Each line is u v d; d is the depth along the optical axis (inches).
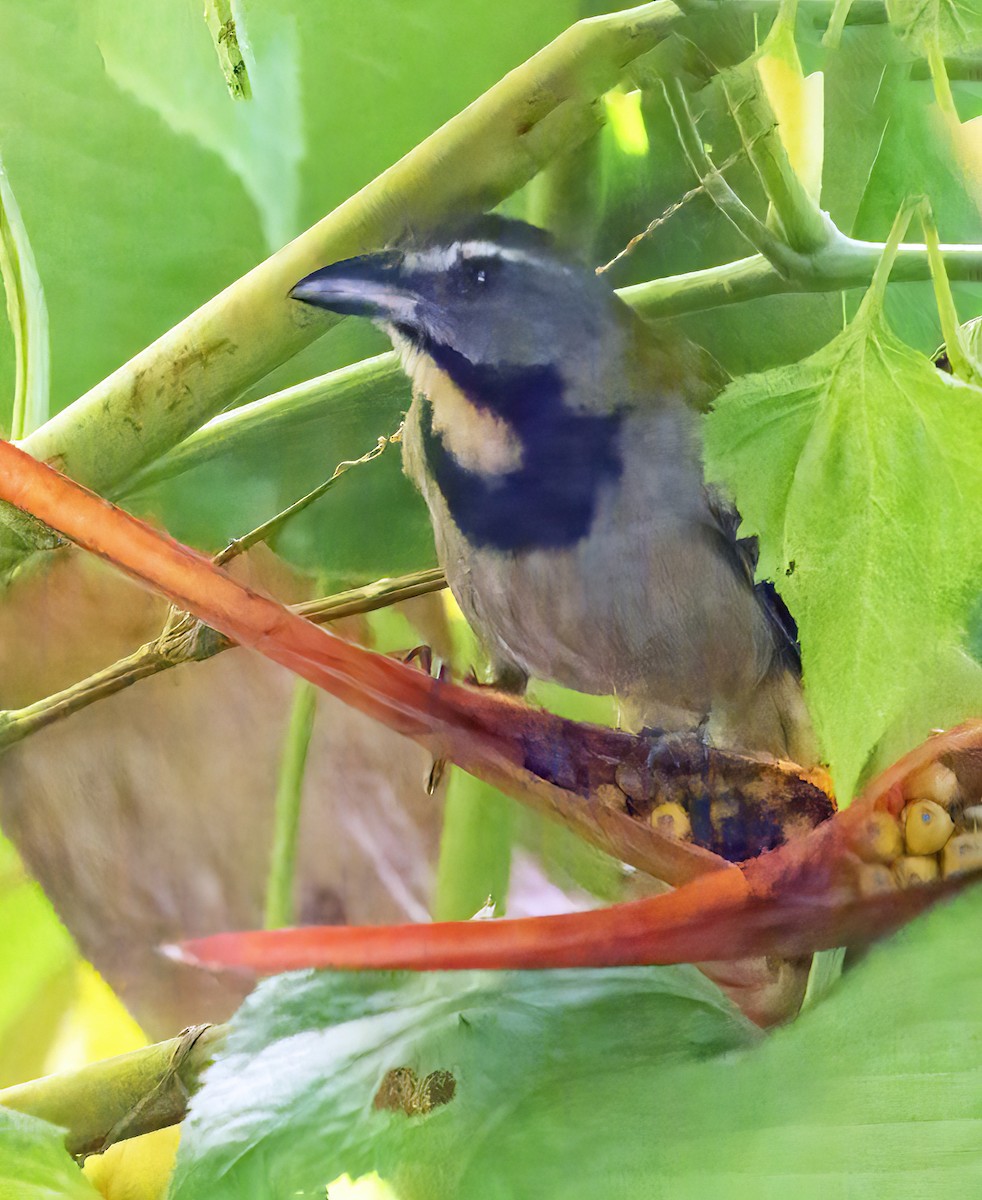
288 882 129.1
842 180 128.3
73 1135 128.8
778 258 128.6
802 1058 127.6
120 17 129.9
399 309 129.9
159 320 130.0
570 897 128.7
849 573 127.4
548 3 129.3
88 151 130.0
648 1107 127.7
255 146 129.9
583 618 129.6
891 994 127.6
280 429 130.0
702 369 129.3
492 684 130.3
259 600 129.4
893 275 128.2
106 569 129.5
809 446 127.5
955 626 127.3
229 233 130.0
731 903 128.0
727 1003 128.0
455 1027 128.3
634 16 128.9
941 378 127.4
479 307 129.6
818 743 128.3
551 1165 127.7
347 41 129.6
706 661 129.3
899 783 127.6
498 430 129.9
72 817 129.3
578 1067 128.0
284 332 129.9
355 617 129.9
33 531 129.5
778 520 127.5
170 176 130.0
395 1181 128.0
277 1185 128.1
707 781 128.7
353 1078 128.3
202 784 129.2
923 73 128.0
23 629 129.6
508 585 129.9
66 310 130.0
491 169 129.5
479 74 129.5
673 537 129.4
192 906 129.0
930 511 127.3
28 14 130.0
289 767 129.2
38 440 129.8
